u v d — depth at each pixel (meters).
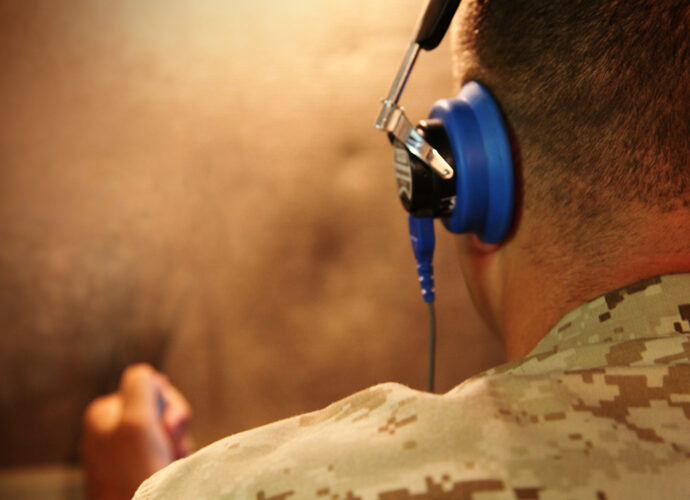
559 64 0.41
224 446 0.40
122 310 1.62
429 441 0.34
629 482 0.30
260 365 1.59
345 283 1.57
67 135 1.60
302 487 0.34
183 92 1.57
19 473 1.65
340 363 1.58
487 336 1.55
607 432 0.32
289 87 1.55
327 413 0.41
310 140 1.55
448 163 0.45
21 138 1.61
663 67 0.39
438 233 1.54
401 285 1.56
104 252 1.61
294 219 1.56
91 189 1.60
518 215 0.45
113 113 1.58
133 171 1.59
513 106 0.44
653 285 0.39
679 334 0.37
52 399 1.65
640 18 0.39
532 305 0.45
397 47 1.52
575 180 0.41
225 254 1.58
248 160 1.56
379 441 0.35
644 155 0.39
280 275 1.58
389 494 0.32
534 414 0.34
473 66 0.47
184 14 1.56
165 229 1.59
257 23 1.54
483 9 0.45
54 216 1.62
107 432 1.18
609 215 0.41
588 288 0.42
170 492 0.38
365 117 1.54
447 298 1.55
